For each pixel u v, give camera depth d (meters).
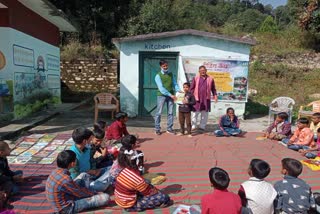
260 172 3.04
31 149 5.80
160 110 7.12
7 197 3.68
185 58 9.10
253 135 7.37
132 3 20.78
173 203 3.68
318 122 6.56
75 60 16.08
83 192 3.46
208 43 9.13
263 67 16.95
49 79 11.33
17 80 8.39
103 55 16.19
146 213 3.42
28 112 9.15
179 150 5.95
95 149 4.51
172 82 7.21
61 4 20.41
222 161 5.31
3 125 7.44
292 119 9.31
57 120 8.86
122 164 3.50
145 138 6.86
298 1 19.30
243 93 9.29
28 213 3.41
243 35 21.84
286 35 20.95
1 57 8.01
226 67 9.18
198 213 3.15
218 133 7.14
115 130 5.79
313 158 5.47
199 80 7.46
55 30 11.99
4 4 7.55
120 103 9.37
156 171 4.77
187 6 23.31
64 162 3.32
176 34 9.00
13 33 8.09
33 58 9.62
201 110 7.53
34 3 8.63
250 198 2.99
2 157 3.92
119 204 3.50
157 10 19.50
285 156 5.65
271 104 8.59
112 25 20.41
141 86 9.35
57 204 3.28
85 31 19.83
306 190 3.06
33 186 4.12
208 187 4.17
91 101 13.42
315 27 18.30
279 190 3.14
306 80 16.20
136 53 9.17
